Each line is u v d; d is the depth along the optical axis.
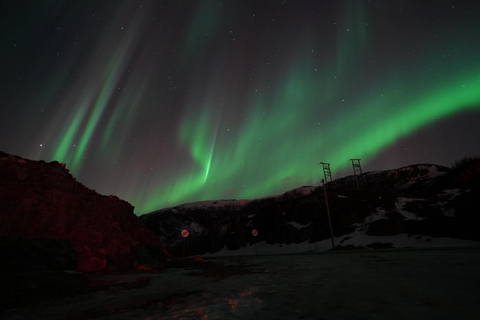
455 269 7.60
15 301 5.37
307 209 50.44
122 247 14.81
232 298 5.48
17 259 8.41
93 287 7.40
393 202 43.19
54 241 10.44
